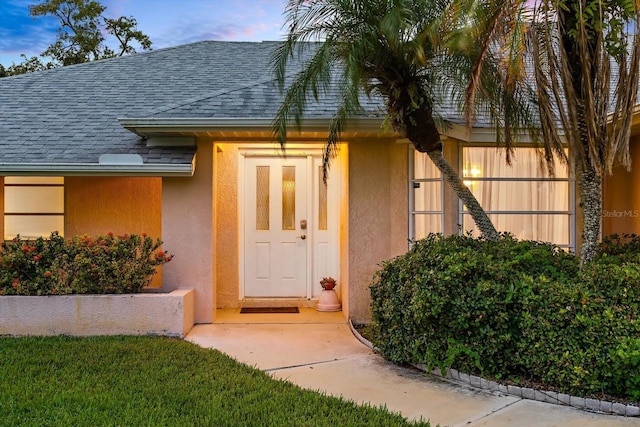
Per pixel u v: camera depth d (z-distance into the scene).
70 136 8.06
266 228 8.99
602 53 4.80
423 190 7.50
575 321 4.29
